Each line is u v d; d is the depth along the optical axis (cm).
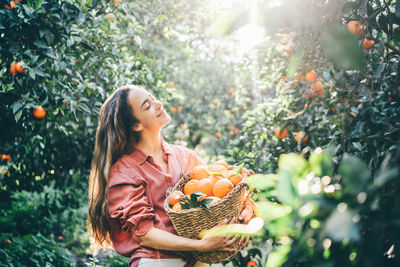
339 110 202
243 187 151
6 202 414
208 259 154
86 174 426
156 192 164
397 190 66
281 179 64
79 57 284
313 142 226
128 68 326
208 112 535
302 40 91
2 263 297
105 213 165
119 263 350
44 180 405
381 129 161
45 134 312
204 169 159
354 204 63
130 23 330
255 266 233
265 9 70
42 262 329
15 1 239
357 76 169
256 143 275
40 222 428
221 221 142
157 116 172
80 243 473
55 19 250
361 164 64
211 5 459
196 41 487
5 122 313
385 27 139
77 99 283
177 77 555
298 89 244
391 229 65
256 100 412
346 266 64
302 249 65
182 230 145
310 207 63
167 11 460
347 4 128
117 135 169
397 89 155
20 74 243
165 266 153
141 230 151
